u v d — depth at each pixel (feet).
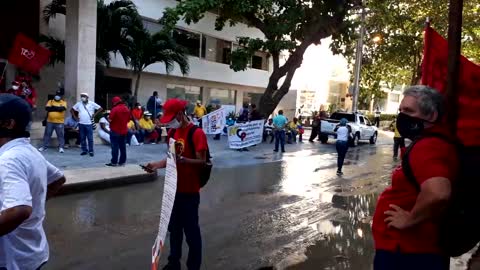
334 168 46.88
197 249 14.71
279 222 24.03
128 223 22.31
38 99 61.36
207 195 30.09
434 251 8.29
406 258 8.29
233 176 37.96
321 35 58.65
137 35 61.26
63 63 61.21
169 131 15.17
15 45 39.40
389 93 164.55
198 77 86.43
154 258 11.46
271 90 62.59
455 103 10.67
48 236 19.62
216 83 94.27
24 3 58.75
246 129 55.88
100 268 16.37
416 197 8.17
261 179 37.29
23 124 8.02
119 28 58.44
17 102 7.97
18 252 7.89
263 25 58.44
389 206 8.51
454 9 10.73
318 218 25.30
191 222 14.66
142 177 32.55
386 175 43.68
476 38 61.46
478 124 12.23
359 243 20.81
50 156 38.04
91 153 39.83
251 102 106.01
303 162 49.93
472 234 8.13
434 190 7.41
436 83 12.59
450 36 10.82
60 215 23.07
